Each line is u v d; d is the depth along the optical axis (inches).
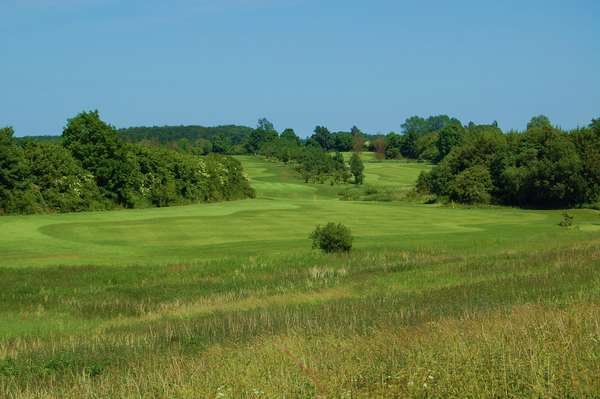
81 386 494.0
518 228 2390.5
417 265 1478.8
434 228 2395.4
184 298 1208.2
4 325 980.6
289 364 470.9
